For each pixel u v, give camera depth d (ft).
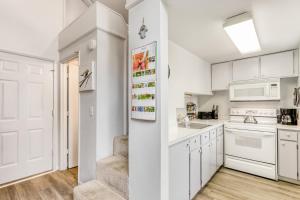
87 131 7.12
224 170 9.60
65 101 9.52
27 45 8.26
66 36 8.68
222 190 7.39
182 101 8.65
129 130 5.32
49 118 9.06
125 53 7.78
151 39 4.68
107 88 6.99
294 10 5.35
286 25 6.36
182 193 5.80
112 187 5.86
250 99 10.05
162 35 4.56
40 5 8.75
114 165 6.14
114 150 7.13
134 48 5.18
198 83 10.28
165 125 4.64
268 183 8.02
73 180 8.07
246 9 5.35
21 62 8.13
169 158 5.15
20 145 8.01
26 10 8.27
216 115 12.50
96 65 6.63
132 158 5.19
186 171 6.09
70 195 6.79
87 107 7.14
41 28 8.77
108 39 7.06
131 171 5.21
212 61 11.41
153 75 4.60
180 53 8.63
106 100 6.95
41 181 7.93
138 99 5.00
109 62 7.08
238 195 6.99
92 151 6.80
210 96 12.99
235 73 10.84
